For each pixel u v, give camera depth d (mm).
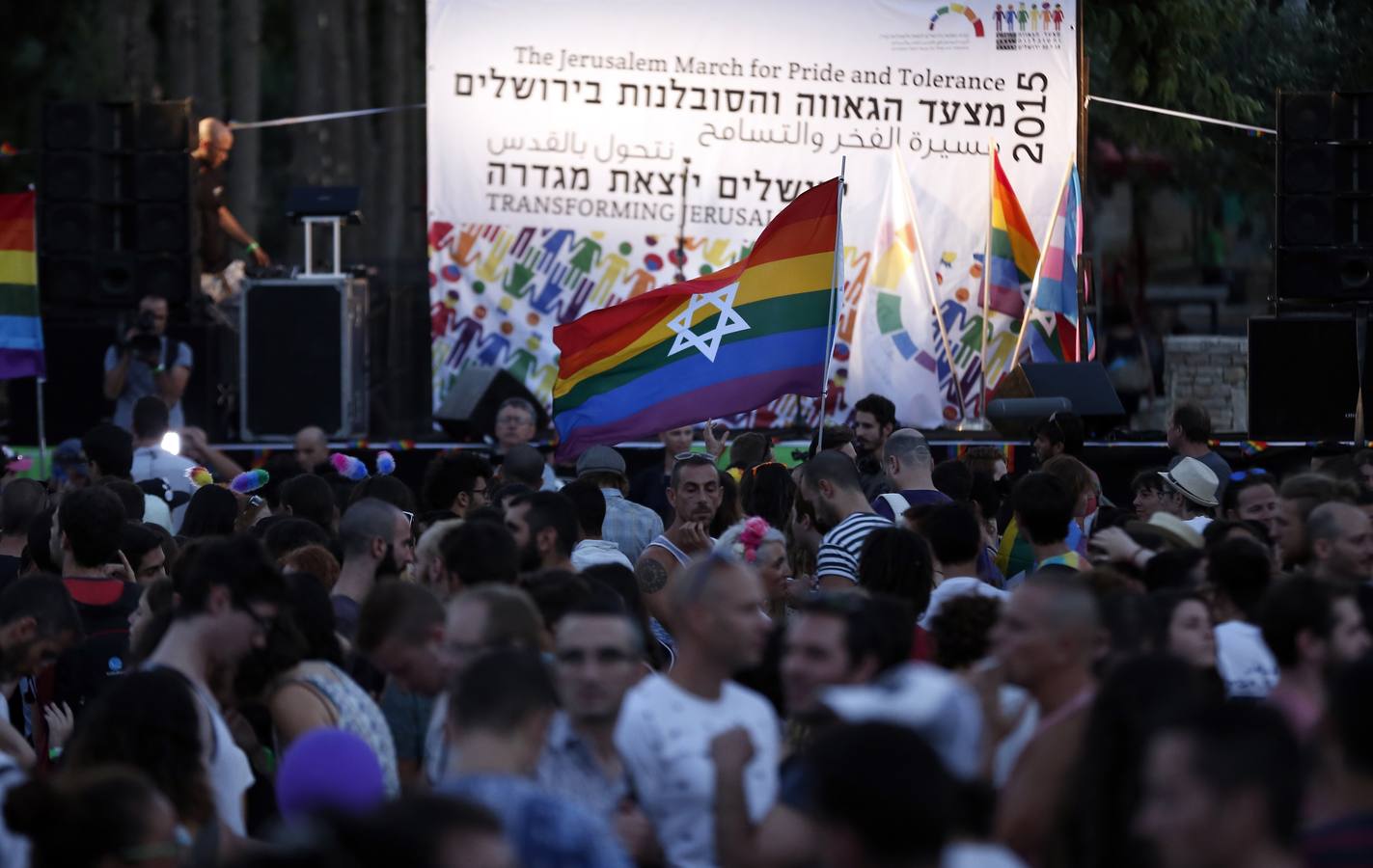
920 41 25469
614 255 25797
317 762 6789
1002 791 7652
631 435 16328
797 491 15031
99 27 46500
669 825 7641
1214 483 15633
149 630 8992
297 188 25922
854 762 5332
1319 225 22891
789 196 25641
